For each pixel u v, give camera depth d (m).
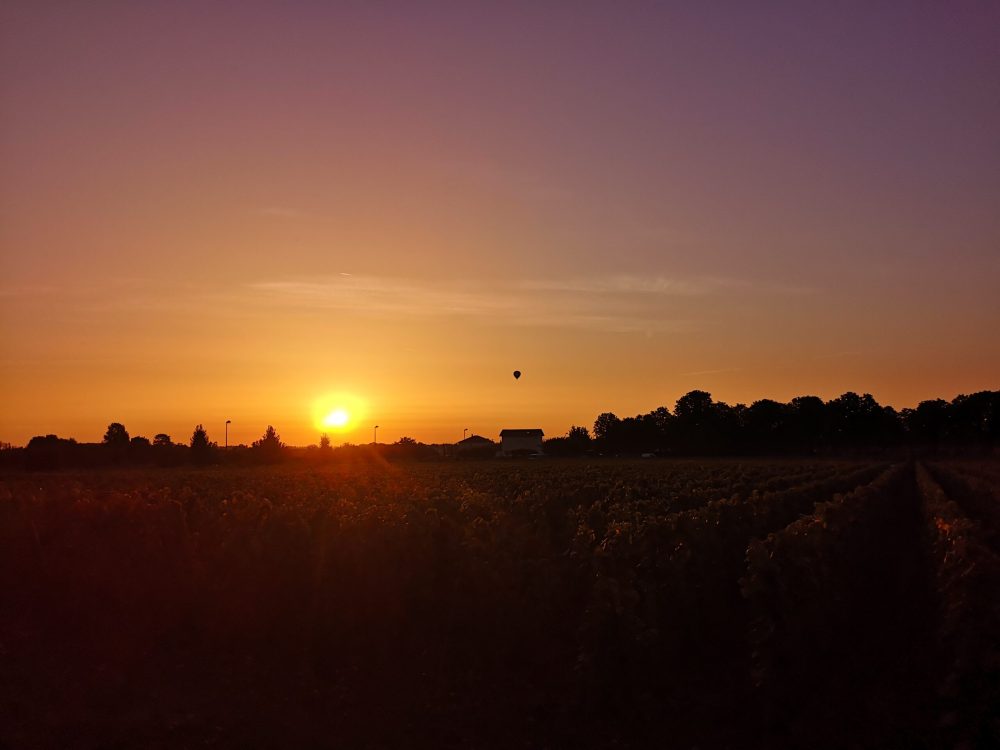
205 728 10.59
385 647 14.87
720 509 24.23
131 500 22.72
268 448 115.56
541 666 14.04
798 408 156.12
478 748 10.48
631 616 12.70
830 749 10.41
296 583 16.86
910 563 24.17
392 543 16.80
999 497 41.97
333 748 10.20
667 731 11.24
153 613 16.47
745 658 14.58
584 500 37.78
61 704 11.14
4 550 17.38
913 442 162.25
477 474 64.12
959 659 12.42
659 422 156.00
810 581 14.48
